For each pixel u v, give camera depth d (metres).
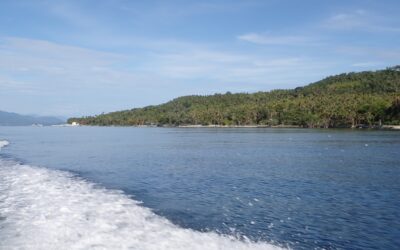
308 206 22.91
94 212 19.17
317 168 41.72
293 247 15.73
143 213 19.58
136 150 66.88
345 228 18.48
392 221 19.78
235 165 43.81
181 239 15.26
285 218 20.11
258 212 21.27
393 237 17.23
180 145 81.50
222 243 15.23
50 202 21.17
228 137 120.06
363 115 192.38
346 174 37.03
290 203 23.69
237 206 22.64
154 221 18.05
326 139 104.81
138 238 15.16
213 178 33.41
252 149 70.19
